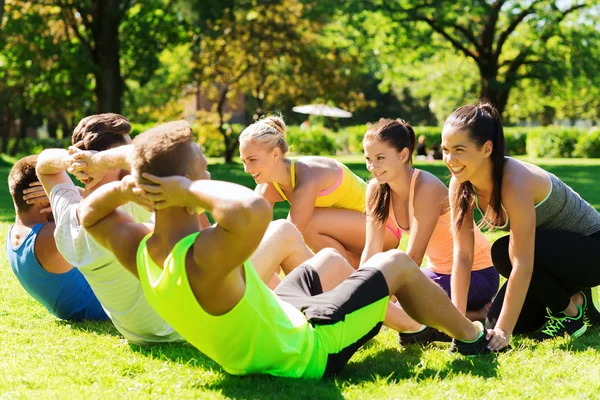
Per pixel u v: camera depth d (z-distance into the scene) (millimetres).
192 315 2547
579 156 32062
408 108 58031
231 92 25109
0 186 15203
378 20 25469
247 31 23000
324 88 24062
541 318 3994
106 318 4238
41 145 34719
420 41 25891
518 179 3539
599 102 49406
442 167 22109
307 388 2805
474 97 37969
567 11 25891
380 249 4250
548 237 3771
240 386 2854
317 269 3275
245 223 2266
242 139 4633
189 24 22875
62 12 21828
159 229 2545
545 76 25984
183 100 25625
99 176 3234
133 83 34906
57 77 23047
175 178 2375
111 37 21938
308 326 2896
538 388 2898
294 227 3648
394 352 3555
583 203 3896
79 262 3428
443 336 3633
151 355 3396
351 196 4871
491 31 26047
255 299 2641
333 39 26359
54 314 4176
